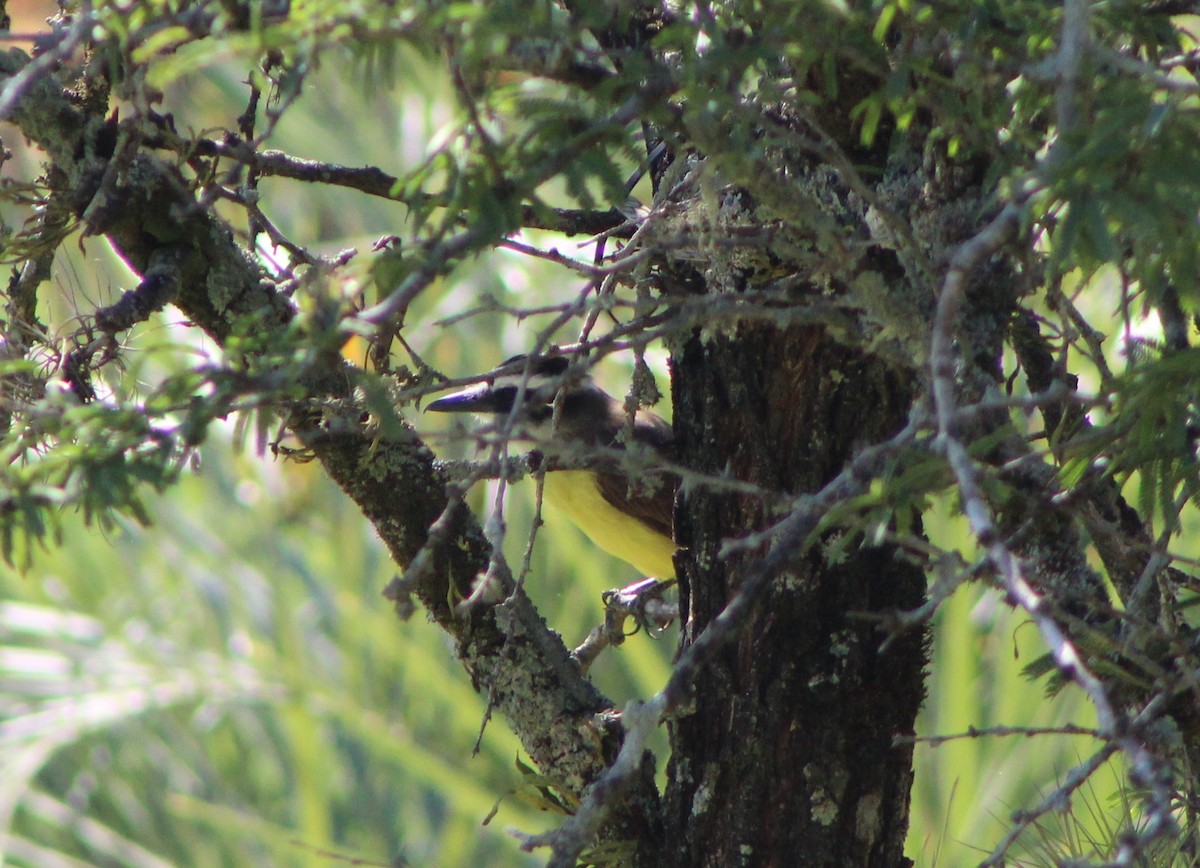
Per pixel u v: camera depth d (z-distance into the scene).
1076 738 11.54
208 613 15.98
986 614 11.92
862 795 6.50
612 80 4.50
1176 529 5.91
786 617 6.42
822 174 6.07
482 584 5.12
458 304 13.41
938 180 5.76
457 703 15.73
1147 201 3.83
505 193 4.37
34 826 16.06
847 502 4.49
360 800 16.08
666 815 6.79
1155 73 3.95
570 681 7.29
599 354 5.26
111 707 15.34
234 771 16.73
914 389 6.14
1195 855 5.82
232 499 16.81
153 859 16.25
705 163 5.59
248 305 6.95
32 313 7.27
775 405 6.46
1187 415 4.78
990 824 11.27
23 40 5.02
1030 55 4.61
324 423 6.71
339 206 14.31
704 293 6.77
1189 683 4.70
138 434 4.52
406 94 13.80
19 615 15.65
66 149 6.75
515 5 4.08
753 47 4.50
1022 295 5.93
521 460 6.69
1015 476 5.64
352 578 16.55
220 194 6.53
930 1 4.64
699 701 6.68
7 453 4.87
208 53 4.08
